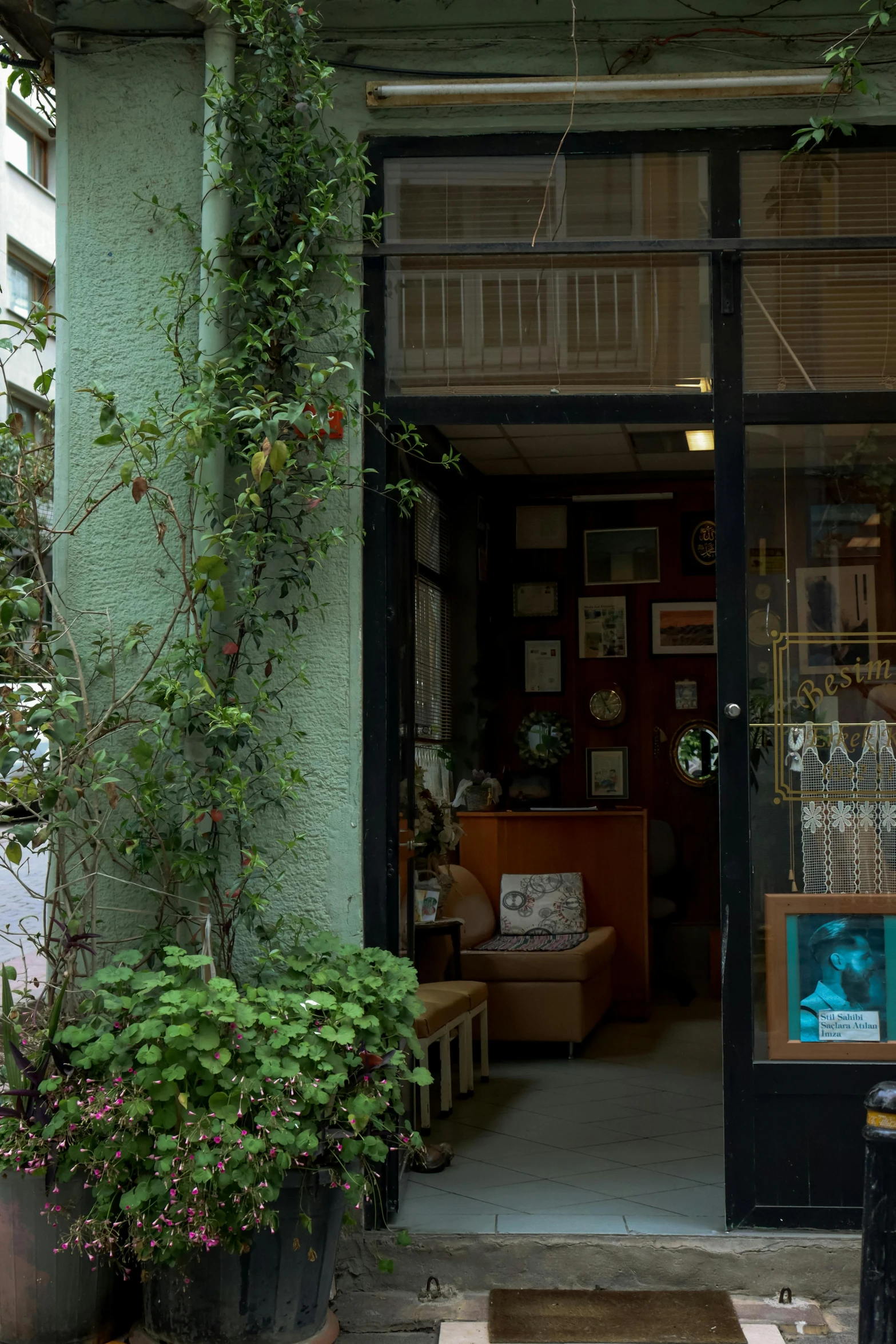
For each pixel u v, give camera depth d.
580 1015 5.85
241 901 3.45
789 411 3.64
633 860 6.86
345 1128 3.04
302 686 3.59
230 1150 2.72
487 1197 3.82
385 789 3.60
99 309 3.67
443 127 3.66
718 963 7.41
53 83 3.90
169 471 3.62
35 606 3.19
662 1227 3.53
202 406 3.24
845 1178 3.49
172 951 2.98
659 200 3.69
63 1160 2.91
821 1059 3.53
